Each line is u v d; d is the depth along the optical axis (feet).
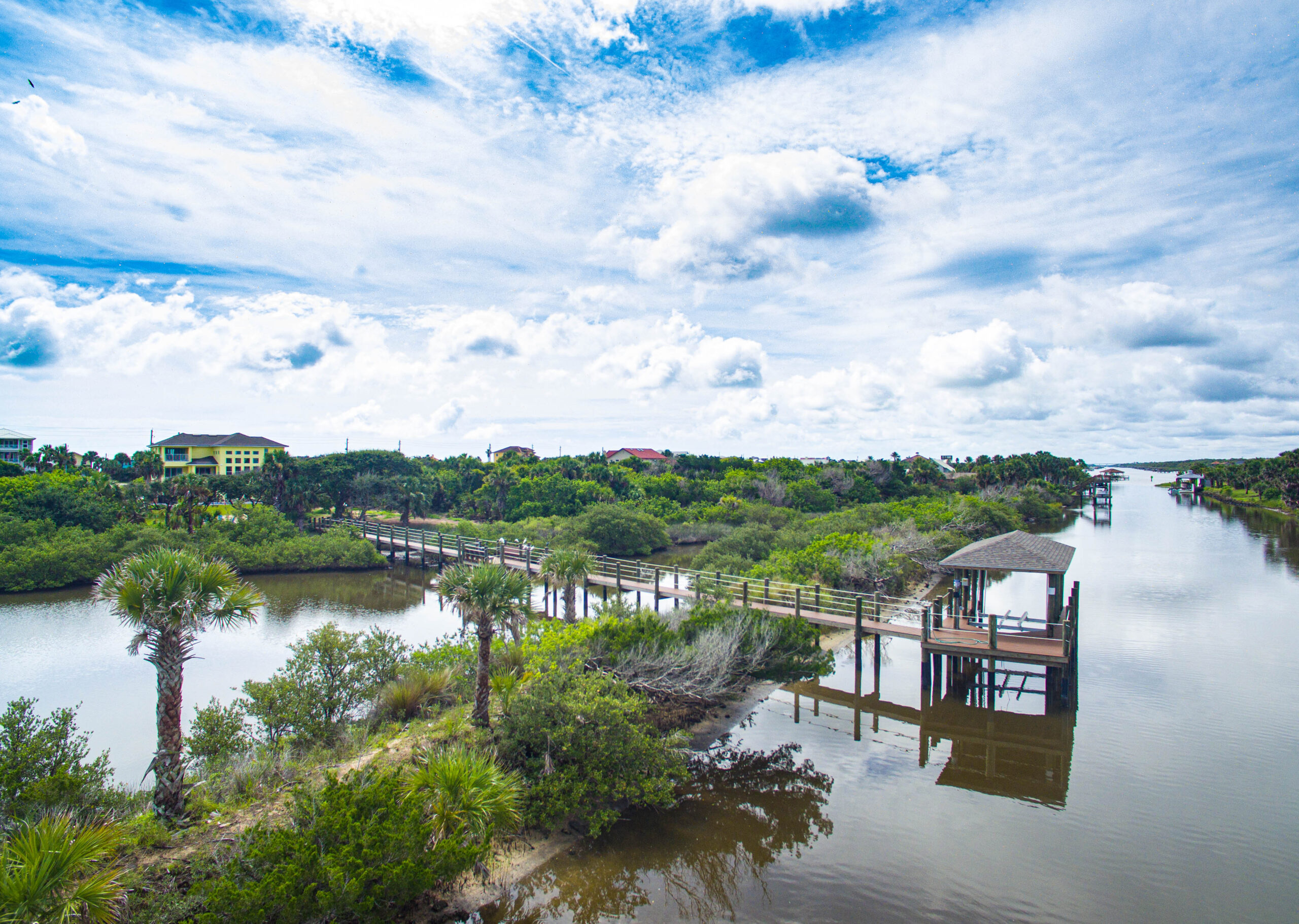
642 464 324.60
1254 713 62.90
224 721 48.88
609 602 80.43
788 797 48.83
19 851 24.29
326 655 55.31
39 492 152.56
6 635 93.30
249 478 211.61
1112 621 98.12
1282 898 36.40
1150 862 40.06
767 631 65.31
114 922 25.85
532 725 44.57
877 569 114.73
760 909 35.86
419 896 34.58
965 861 40.32
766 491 243.40
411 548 165.07
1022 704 67.10
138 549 136.98
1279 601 111.65
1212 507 364.79
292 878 27.99
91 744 56.90
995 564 64.95
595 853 41.29
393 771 38.27
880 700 70.03
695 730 61.57
